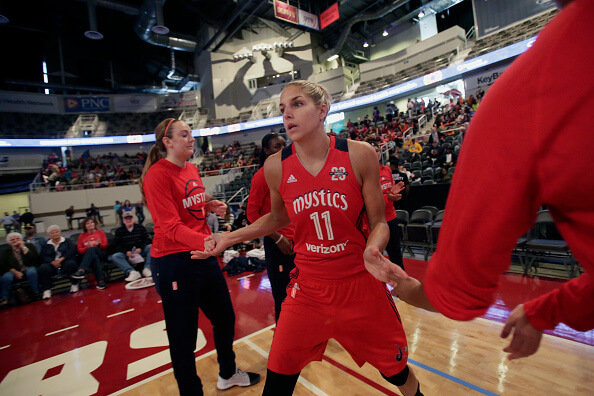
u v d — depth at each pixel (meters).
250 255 6.02
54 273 5.65
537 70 0.37
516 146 0.40
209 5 20.67
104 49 23.19
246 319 3.58
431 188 6.05
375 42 23.58
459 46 17.30
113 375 2.67
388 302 1.29
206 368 2.58
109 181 16.11
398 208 6.22
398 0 17.64
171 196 1.81
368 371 2.31
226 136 22.28
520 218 0.44
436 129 10.77
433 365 2.26
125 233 6.26
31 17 19.12
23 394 2.52
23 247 5.46
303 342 1.27
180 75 24.80
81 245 5.91
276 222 1.44
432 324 2.91
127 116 22.34
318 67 22.89
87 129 21.25
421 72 17.47
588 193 0.37
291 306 1.30
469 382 2.04
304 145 1.19
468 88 15.09
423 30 20.47
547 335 2.54
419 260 5.25
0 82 21.48
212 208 2.10
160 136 1.85
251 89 22.55
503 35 15.51
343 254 1.22
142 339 3.38
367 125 17.64
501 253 0.46
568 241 0.43
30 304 5.22
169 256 1.82
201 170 18.94
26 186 18.55
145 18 16.80
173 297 1.78
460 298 0.50
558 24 0.37
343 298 1.23
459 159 0.49
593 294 0.50
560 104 0.35
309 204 1.20
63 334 3.76
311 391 2.12
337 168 1.17
